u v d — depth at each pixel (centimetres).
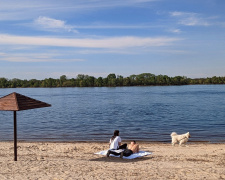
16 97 1060
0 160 1171
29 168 1012
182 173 959
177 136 1769
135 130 2669
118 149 1309
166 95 9944
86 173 948
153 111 4659
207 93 10969
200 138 2169
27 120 3669
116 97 9238
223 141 2023
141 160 1252
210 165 1126
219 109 4875
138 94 10988
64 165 1073
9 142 1984
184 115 4009
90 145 1766
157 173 957
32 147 1642
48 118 3884
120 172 971
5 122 3459
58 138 2222
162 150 1540
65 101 7731
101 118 3766
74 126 3008
